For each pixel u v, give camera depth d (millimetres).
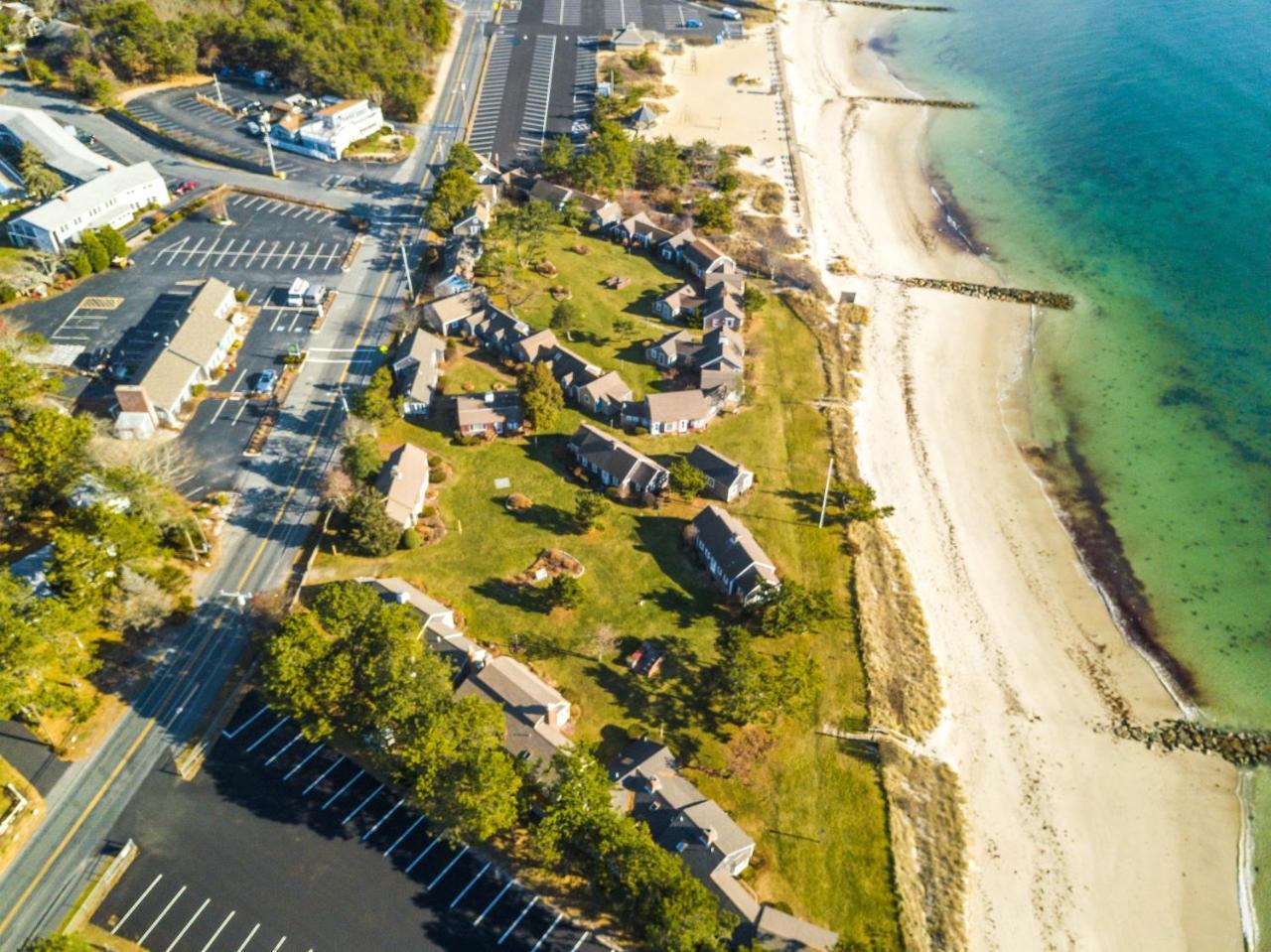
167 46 186750
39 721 80375
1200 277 157375
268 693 79000
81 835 72938
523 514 105625
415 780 74312
